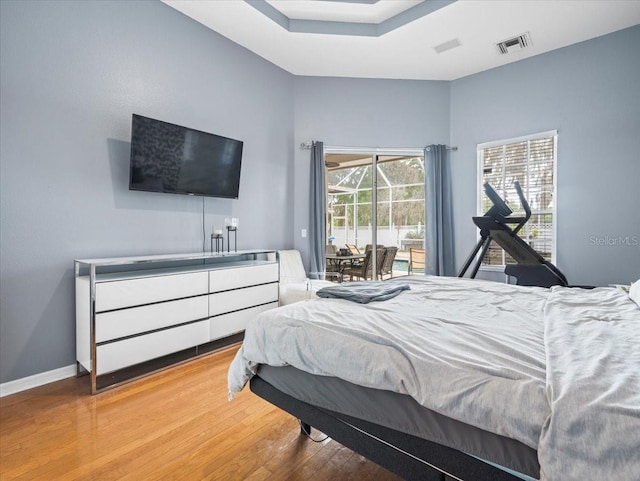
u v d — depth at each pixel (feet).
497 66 13.48
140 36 9.37
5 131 7.17
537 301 6.12
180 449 5.31
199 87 10.86
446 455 3.31
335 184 15.56
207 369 8.46
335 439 4.25
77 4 8.14
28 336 7.55
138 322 7.84
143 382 7.71
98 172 8.60
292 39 11.74
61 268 8.01
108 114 8.75
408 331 4.22
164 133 9.39
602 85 11.30
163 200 10.00
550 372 3.01
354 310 5.26
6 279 7.25
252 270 10.50
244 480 4.66
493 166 13.71
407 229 15.46
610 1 9.59
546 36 11.35
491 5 9.78
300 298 11.53
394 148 14.66
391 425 3.66
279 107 13.71
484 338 3.98
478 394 3.00
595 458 2.38
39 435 5.66
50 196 7.82
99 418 6.19
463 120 14.39
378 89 14.61
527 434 2.70
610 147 11.18
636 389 2.68
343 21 11.46
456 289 7.14
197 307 9.01
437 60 13.04
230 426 5.95
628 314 4.94
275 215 13.60
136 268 9.45
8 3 7.14
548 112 12.33
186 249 10.61
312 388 4.41
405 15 10.79
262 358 4.89
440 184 14.33
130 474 4.76
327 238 15.70
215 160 10.82
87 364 7.55
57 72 7.85
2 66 7.10
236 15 10.48
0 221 7.16
